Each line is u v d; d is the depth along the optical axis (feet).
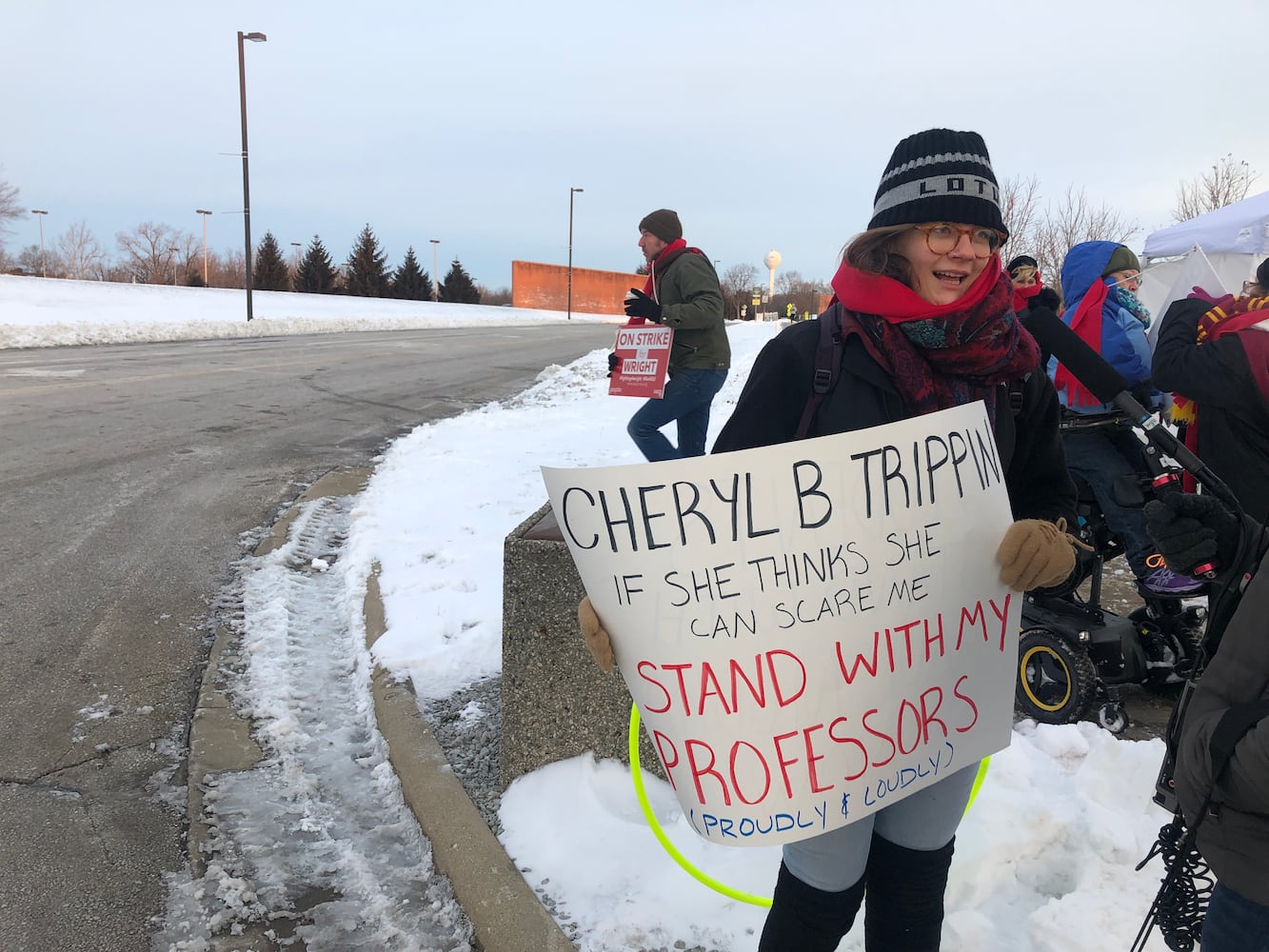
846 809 5.09
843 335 5.13
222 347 61.52
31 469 22.99
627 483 4.81
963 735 5.36
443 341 77.92
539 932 6.69
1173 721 5.12
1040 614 10.32
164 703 11.19
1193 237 25.35
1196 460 6.31
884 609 5.02
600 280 211.20
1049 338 6.64
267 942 7.16
